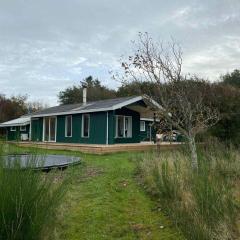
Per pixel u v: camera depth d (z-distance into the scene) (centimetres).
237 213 592
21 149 508
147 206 722
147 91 1208
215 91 1772
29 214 443
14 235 430
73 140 2394
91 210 671
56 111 2570
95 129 2241
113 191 814
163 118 1195
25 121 2838
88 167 1151
